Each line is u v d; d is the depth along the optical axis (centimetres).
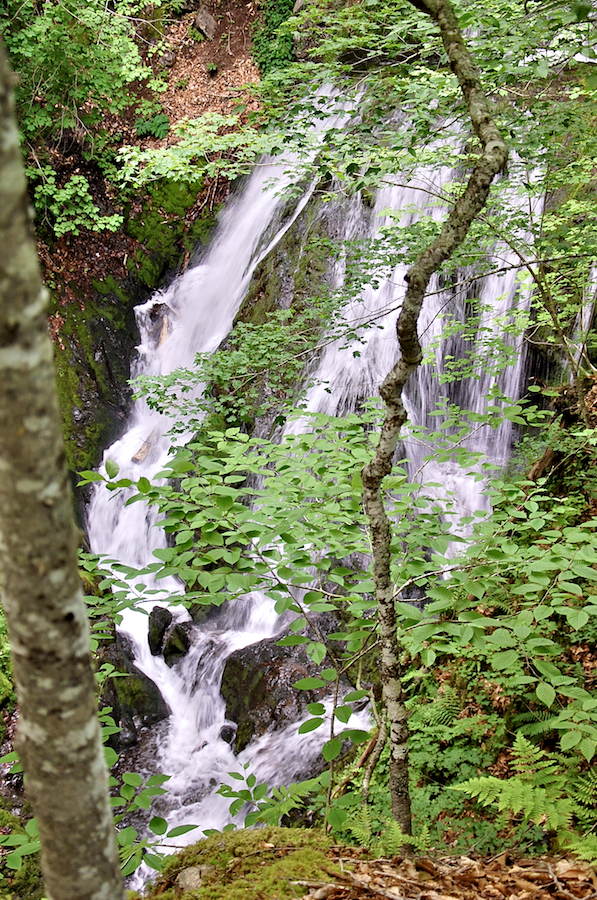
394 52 509
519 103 518
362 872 272
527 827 400
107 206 1399
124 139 1438
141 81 1506
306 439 338
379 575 276
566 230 512
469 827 434
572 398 703
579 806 362
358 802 285
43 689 115
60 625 113
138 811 684
